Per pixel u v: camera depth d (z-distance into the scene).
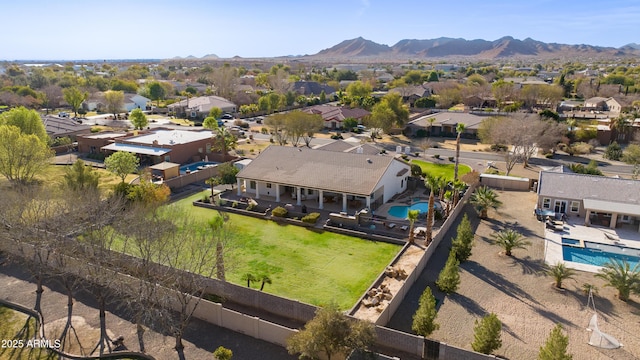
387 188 52.28
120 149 73.06
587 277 34.03
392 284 32.47
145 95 158.88
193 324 28.38
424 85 181.38
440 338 26.23
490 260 37.09
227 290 30.72
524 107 136.38
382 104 96.69
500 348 25.12
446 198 49.66
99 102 139.38
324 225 44.69
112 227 36.00
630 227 43.94
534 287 32.44
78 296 31.95
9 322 28.69
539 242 40.69
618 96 137.12
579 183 48.03
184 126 102.62
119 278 29.58
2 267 36.28
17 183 52.38
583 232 42.81
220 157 75.75
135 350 25.80
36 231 32.16
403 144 88.69
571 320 28.12
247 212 48.72
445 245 39.97
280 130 87.44
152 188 47.88
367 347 23.09
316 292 31.94
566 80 188.12
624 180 47.62
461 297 30.98
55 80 178.62
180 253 34.78
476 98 139.88
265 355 25.16
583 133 84.25
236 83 172.25
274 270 35.38
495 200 48.75
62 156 78.12
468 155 78.19
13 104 127.31
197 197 55.41
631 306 29.72
